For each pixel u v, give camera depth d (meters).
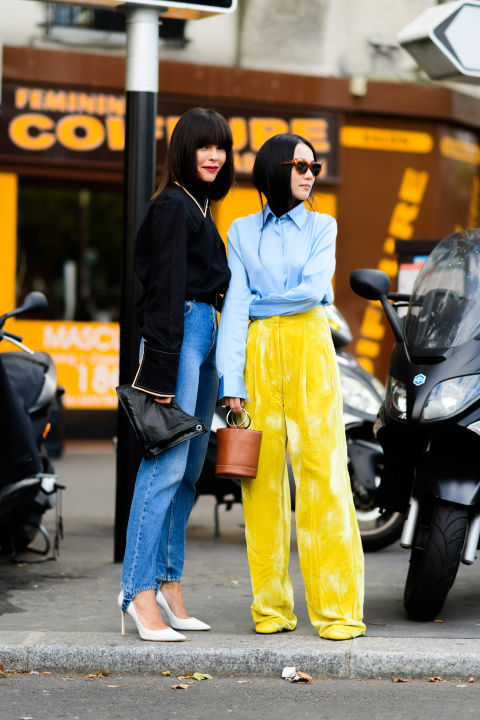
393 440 5.93
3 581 7.03
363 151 17.38
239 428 5.43
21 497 6.85
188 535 8.88
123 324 7.62
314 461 5.43
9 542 7.98
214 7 7.56
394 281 17.55
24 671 5.33
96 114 15.90
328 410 5.45
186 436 5.28
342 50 17.19
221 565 7.58
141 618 5.41
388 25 17.42
